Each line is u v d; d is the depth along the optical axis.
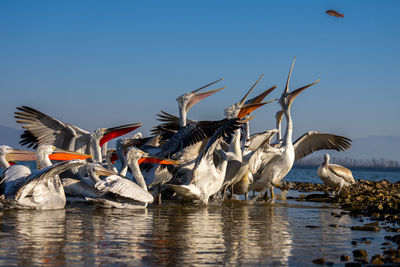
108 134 14.91
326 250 7.20
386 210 11.88
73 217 9.91
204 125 13.41
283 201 15.07
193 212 11.48
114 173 12.83
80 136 14.24
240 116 15.82
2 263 6.06
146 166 14.09
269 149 14.93
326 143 17.92
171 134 14.77
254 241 7.80
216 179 12.97
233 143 14.23
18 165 11.52
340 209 12.85
